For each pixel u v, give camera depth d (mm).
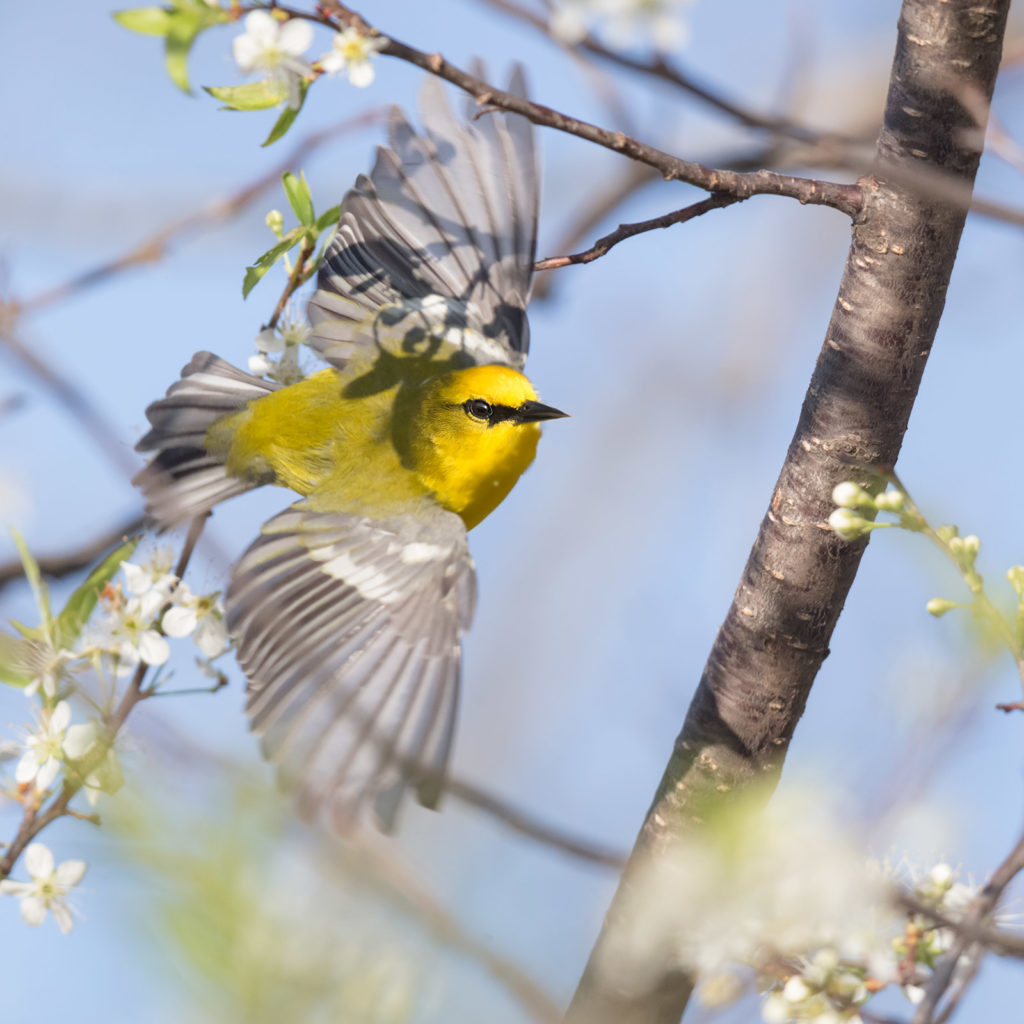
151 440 10352
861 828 4766
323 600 8922
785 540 6941
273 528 9445
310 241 8195
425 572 9211
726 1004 5270
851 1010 5406
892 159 6570
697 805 7004
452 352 10703
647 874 6684
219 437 10414
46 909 6395
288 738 6930
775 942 5113
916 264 6613
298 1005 4207
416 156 10648
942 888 5539
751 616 7012
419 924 4562
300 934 4328
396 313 10586
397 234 10641
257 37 5922
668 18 5664
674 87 5914
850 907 4605
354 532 9492
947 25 6277
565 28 5641
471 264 10844
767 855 4523
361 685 8391
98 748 6539
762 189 6418
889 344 6707
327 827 5133
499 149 10820
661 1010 6332
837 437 6836
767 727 7020
